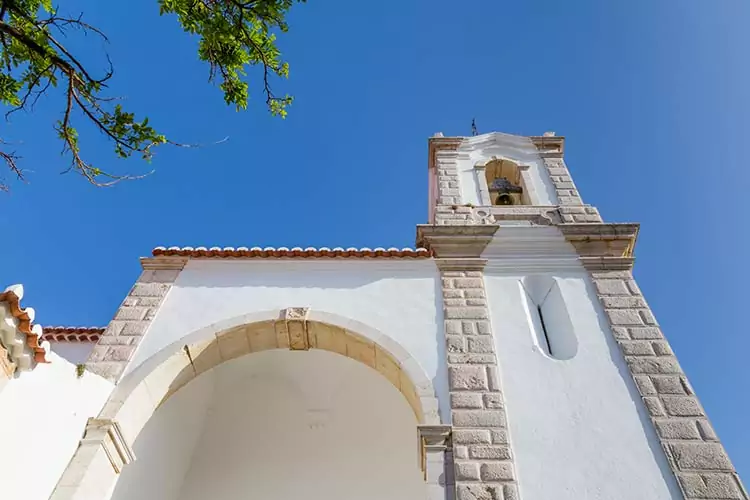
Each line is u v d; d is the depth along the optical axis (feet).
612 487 27.32
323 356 44.45
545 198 48.78
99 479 27.53
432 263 39.60
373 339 34.12
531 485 27.37
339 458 45.83
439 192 49.03
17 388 23.70
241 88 27.40
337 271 39.01
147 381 31.83
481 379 31.78
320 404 46.96
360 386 46.01
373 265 39.47
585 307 36.45
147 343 34.19
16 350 23.44
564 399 31.04
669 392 30.94
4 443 22.80
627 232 40.81
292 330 35.53
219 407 47.01
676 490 27.04
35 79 24.59
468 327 34.81
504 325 35.27
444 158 53.78
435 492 27.07
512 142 55.47
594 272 38.81
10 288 22.79
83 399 28.63
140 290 37.60
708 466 27.63
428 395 31.04
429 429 29.17
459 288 37.55
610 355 33.32
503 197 51.49
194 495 43.42
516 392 31.40
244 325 34.96
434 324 35.22
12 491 23.22
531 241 40.88
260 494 43.88
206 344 34.32
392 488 44.60
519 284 38.24
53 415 26.14
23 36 22.35
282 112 28.09
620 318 35.42
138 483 36.29
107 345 33.81
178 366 33.71
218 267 39.34
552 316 36.91
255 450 45.88
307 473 45.01
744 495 26.50
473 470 27.71
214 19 25.00
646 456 28.37
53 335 42.57
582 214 45.37
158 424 37.76
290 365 45.27
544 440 29.19
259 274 38.83
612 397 31.04
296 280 38.37
